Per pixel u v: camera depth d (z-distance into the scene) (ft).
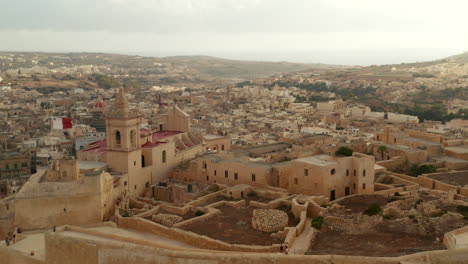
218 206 260.83
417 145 399.24
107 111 321.73
